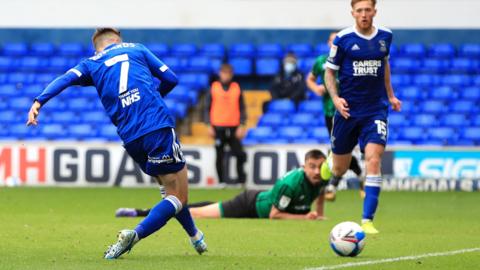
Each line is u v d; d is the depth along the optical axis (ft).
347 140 88.53
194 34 209.46
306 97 186.91
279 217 100.68
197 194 144.25
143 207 119.75
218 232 85.81
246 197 101.81
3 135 185.88
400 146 158.30
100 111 188.85
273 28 208.33
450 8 206.08
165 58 203.51
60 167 160.15
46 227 90.02
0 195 137.28
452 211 117.39
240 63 201.98
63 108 190.29
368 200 85.87
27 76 202.49
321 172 98.07
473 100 190.80
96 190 150.10
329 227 91.45
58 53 208.74
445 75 197.77
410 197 141.38
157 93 64.59
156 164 63.41
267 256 67.15
